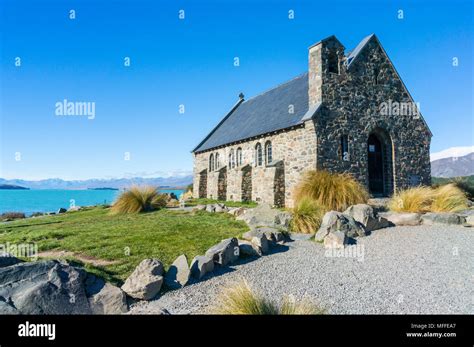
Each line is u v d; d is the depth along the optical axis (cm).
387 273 723
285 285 662
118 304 551
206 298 602
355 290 633
